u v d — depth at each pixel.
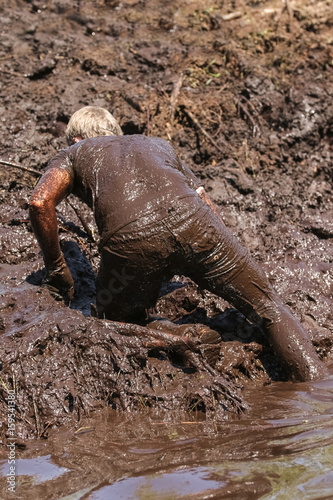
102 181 5.13
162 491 3.52
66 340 5.11
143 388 4.93
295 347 5.25
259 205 7.62
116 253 4.98
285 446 4.01
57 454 4.16
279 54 9.58
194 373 5.04
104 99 8.57
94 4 10.37
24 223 6.93
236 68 9.31
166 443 4.20
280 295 6.48
